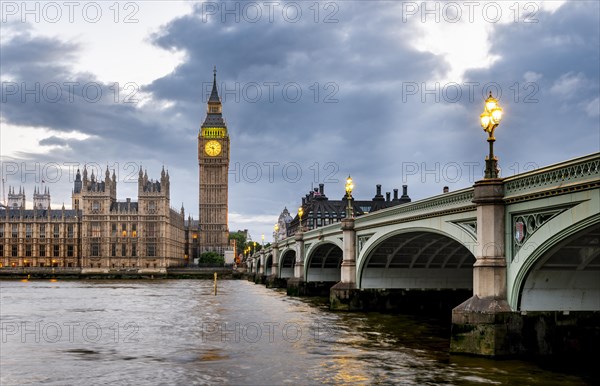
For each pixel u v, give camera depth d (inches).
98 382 1068.5
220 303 2928.2
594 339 1144.8
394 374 1097.4
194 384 1048.2
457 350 1175.0
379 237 1959.9
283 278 4731.8
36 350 1413.6
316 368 1168.8
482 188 1170.6
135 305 2844.5
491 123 1176.2
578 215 956.0
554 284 1139.3
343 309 2230.6
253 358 1283.2
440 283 2261.3
